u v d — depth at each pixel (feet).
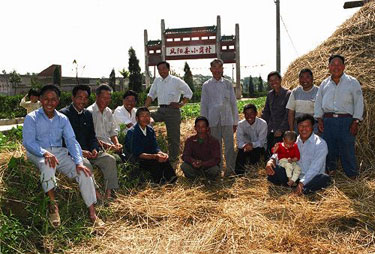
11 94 96.12
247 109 19.69
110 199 15.35
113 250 11.37
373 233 11.84
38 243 11.82
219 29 67.67
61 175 14.60
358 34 21.76
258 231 12.25
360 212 13.04
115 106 67.62
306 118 16.02
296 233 12.00
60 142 14.32
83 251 11.38
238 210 13.99
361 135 18.33
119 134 22.08
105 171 15.99
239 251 11.09
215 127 20.06
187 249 11.30
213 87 20.03
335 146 16.96
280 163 16.51
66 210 13.38
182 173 20.03
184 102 22.86
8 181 13.12
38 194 13.00
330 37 23.40
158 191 16.69
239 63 70.49
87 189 13.48
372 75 19.24
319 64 21.59
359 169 17.62
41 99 13.74
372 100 18.54
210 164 18.26
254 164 19.90
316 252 10.94
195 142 18.84
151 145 18.51
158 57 70.79
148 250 11.28
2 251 10.65
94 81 114.21
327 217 12.84
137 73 102.53
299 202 14.39
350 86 16.16
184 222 13.41
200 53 68.64
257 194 16.11
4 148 17.22
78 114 16.11
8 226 11.16
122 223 13.55
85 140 16.29
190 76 120.88
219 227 12.53
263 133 19.92
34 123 13.61
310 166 15.81
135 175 17.93
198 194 16.16
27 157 13.93
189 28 68.80
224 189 16.96
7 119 48.75
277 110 20.12
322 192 15.16
